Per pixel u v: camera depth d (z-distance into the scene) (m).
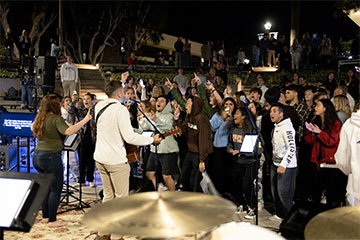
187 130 6.24
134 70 20.36
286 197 5.23
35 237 5.02
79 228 5.36
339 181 5.58
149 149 6.80
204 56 21.17
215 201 2.23
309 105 6.40
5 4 25.41
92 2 27.80
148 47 35.62
